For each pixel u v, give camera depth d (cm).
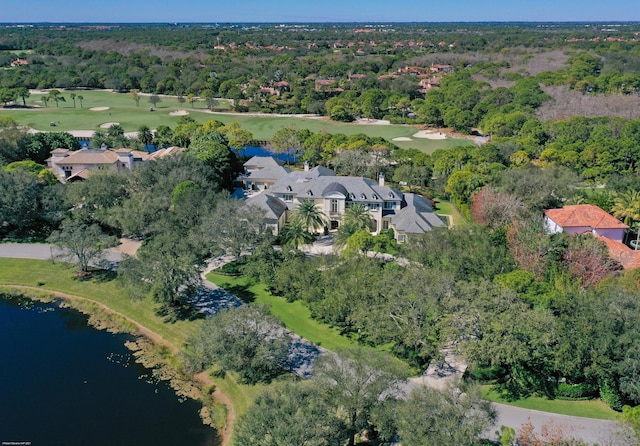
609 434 4353
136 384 5725
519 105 17888
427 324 5553
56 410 5275
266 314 5706
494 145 13162
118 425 5066
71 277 8038
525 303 5762
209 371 5919
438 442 3722
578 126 14400
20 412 5234
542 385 5181
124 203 9175
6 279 7994
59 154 12925
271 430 3853
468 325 5222
